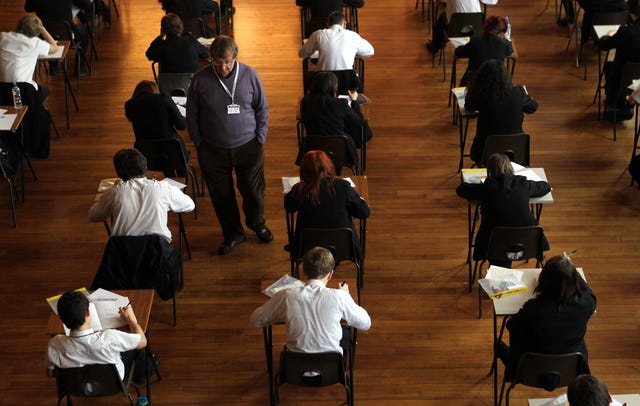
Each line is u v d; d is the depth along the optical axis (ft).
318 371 13.97
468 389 16.70
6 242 21.09
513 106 20.24
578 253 20.30
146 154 20.11
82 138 25.41
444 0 30.91
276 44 30.66
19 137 23.09
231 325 18.39
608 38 24.52
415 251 20.59
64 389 14.38
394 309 18.76
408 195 22.67
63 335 13.94
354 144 21.08
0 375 17.13
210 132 18.48
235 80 17.87
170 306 18.94
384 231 21.31
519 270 15.87
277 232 21.26
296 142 25.11
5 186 23.30
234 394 16.66
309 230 16.49
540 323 13.84
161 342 17.93
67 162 24.27
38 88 24.11
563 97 26.99
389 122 26.03
